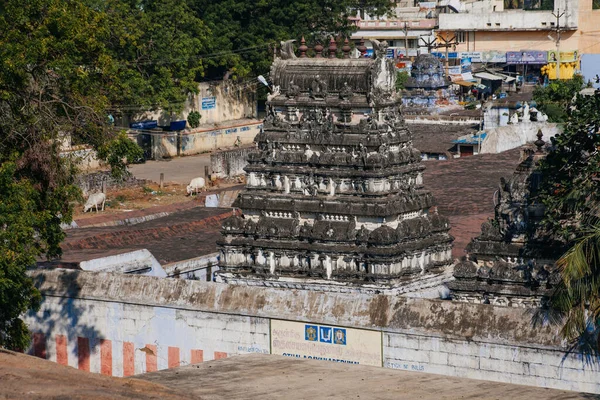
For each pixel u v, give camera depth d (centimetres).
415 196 6216
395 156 6153
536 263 5288
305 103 6247
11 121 5162
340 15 18400
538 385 4631
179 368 3800
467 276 5297
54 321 5706
